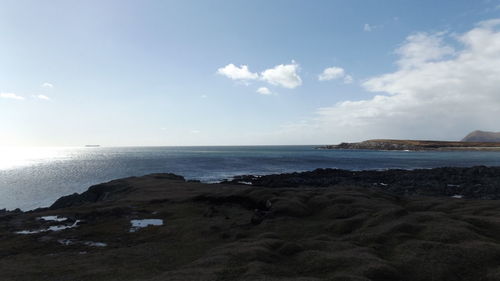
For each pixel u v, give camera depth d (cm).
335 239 1648
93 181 6900
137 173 8231
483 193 3869
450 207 2289
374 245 1495
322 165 10312
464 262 1230
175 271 1248
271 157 15488
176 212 2614
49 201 4825
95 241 1914
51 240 1931
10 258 1589
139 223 2316
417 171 6794
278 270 1234
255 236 1812
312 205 2386
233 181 5966
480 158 13250
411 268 1230
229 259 1355
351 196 2497
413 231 1630
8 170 9800
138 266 1423
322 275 1198
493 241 1459
